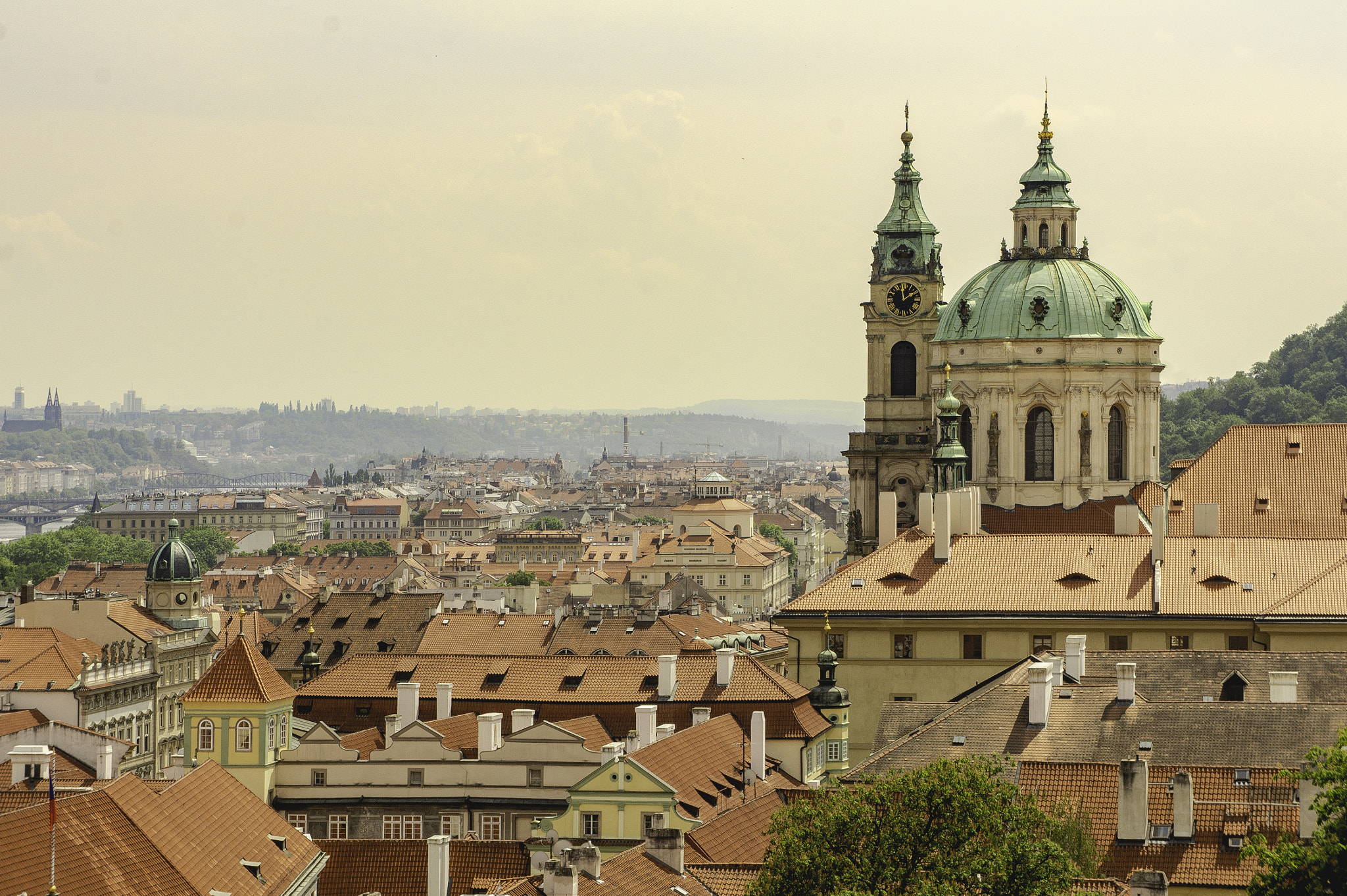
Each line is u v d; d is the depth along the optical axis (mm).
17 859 147000
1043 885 142125
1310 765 165125
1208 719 188000
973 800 148500
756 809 190875
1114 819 167500
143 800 165125
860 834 148250
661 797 199125
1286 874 137500
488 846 190000
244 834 174125
